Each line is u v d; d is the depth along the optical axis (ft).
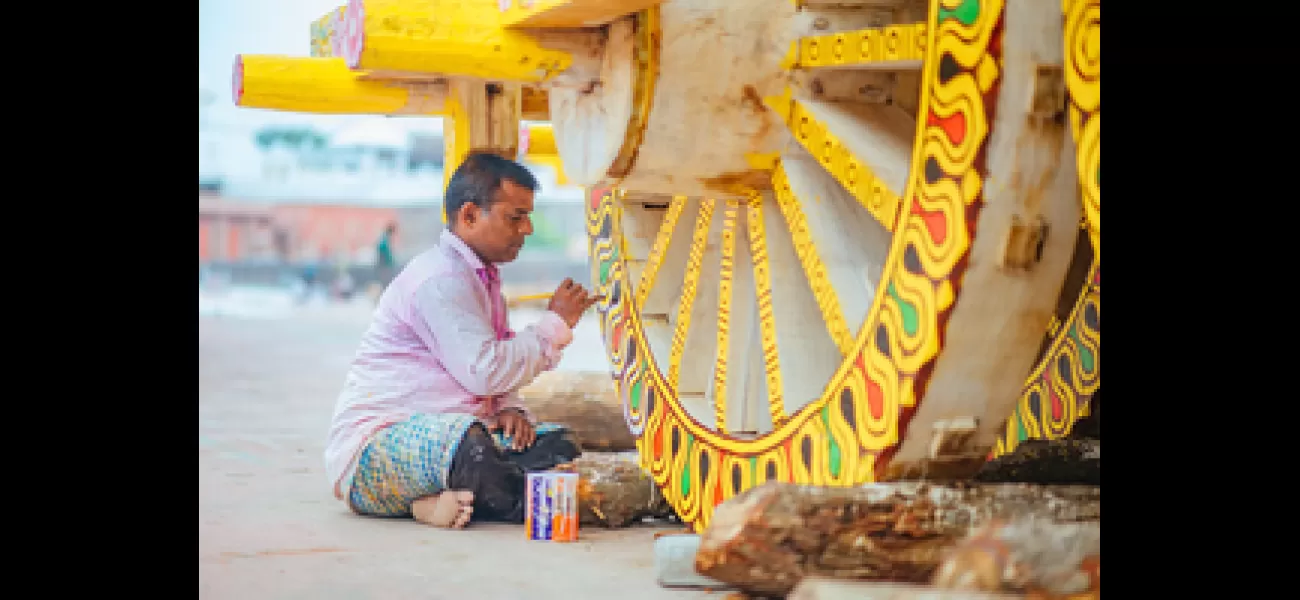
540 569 11.34
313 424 24.18
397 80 16.24
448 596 10.24
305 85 16.02
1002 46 8.61
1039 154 8.69
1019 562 7.62
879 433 9.48
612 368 15.19
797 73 11.21
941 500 8.95
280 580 10.82
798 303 11.77
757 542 8.85
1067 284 12.90
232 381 33.99
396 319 14.25
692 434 12.91
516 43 12.01
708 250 13.29
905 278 9.27
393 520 14.02
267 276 104.17
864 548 8.81
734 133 11.48
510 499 13.58
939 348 8.96
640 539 12.95
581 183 12.47
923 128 9.16
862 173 10.32
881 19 11.39
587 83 12.21
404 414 14.07
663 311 14.33
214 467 18.34
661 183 11.97
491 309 14.67
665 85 11.32
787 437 10.93
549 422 17.44
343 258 110.93
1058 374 12.96
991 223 8.74
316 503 15.17
